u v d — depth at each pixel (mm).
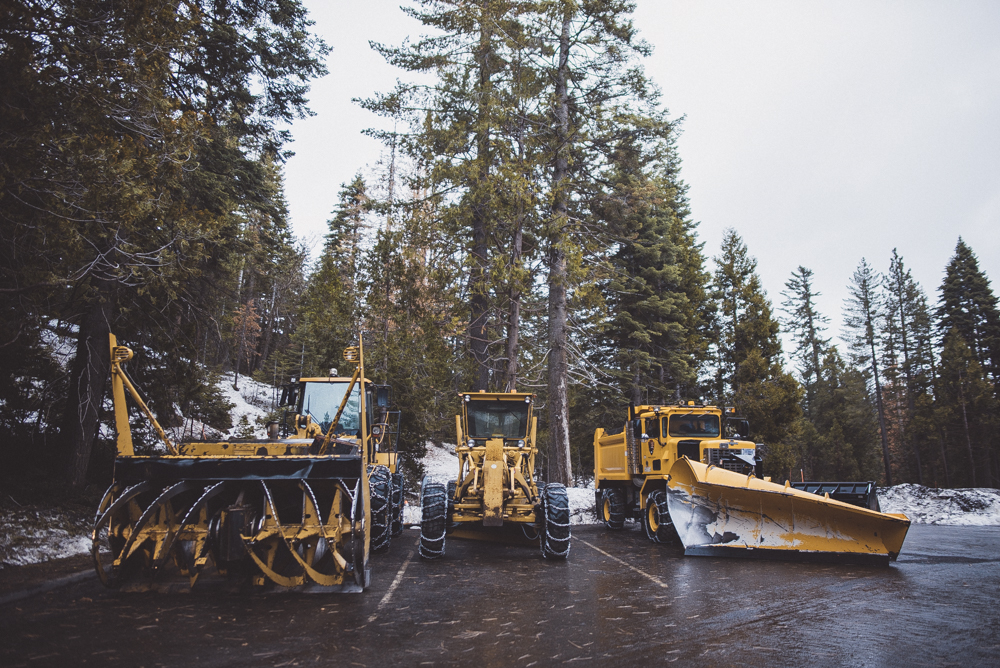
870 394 56781
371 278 17969
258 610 5863
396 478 12250
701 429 13344
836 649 4926
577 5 19438
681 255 36062
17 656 4336
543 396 28125
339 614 5793
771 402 27828
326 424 10648
